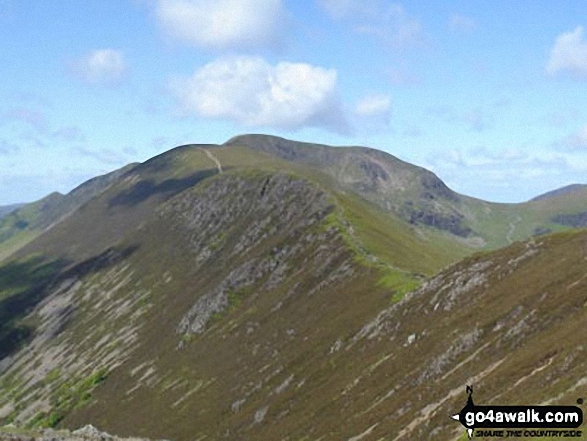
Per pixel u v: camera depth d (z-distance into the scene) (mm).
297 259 179625
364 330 113125
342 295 137875
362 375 95375
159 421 140375
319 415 92062
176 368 167500
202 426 124000
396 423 70250
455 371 74938
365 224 186000
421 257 169625
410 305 106938
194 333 182375
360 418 80000
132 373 184375
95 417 169250
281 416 104062
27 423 186500
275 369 124875
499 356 71312
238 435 108438
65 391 197750
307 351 122000
